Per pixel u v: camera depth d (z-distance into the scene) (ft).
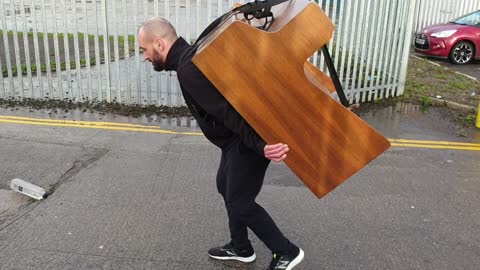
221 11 22.26
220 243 11.32
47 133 18.54
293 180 15.10
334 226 12.32
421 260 10.94
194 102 8.55
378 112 23.40
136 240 11.32
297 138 8.05
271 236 9.55
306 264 10.66
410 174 15.94
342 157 8.16
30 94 22.86
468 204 13.87
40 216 12.21
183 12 27.48
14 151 16.52
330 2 22.97
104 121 20.33
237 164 8.94
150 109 22.07
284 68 7.58
